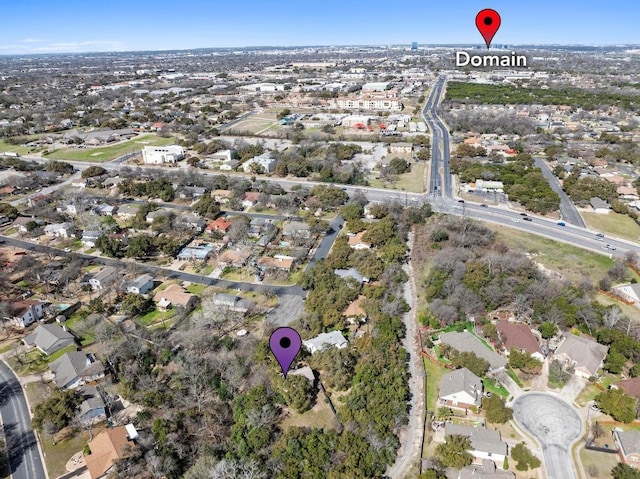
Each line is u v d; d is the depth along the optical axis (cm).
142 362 8294
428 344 8875
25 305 9800
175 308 10200
